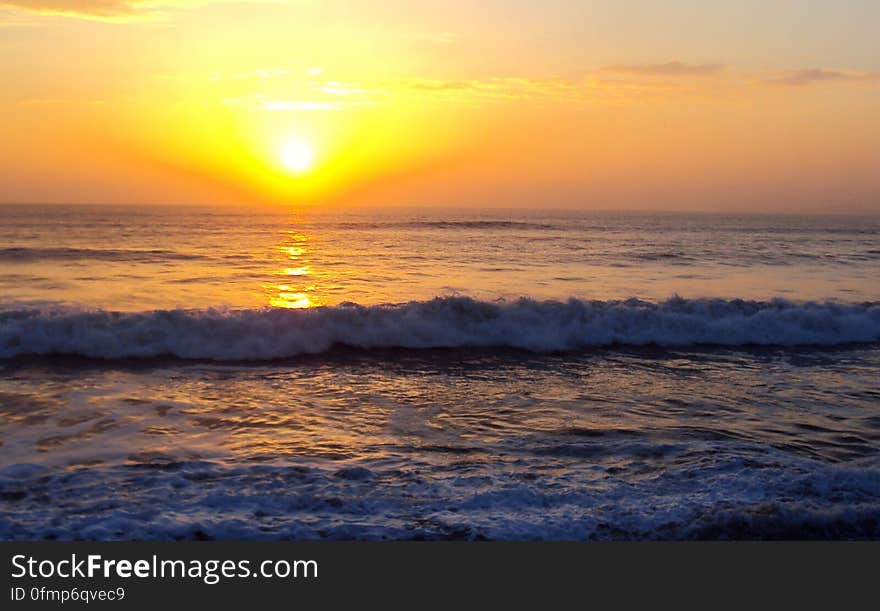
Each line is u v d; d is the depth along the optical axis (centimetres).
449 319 1434
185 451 766
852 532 591
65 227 5759
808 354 1363
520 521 604
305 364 1229
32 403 941
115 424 857
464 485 675
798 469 712
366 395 1023
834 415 937
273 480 683
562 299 1944
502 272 2606
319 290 2061
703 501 638
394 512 618
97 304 1745
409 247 3909
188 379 1098
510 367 1230
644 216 13238
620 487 670
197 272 2491
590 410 955
